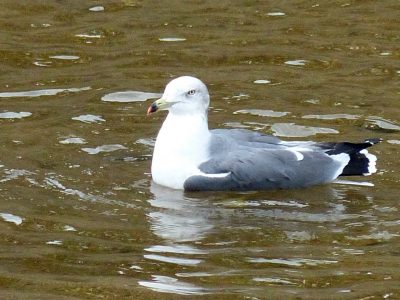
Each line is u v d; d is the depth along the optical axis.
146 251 12.45
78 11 21.09
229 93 17.45
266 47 19.41
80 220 13.30
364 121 16.39
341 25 20.47
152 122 16.52
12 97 17.20
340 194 14.38
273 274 11.87
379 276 11.83
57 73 18.27
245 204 14.01
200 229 13.16
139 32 20.09
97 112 16.75
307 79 18.08
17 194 13.96
